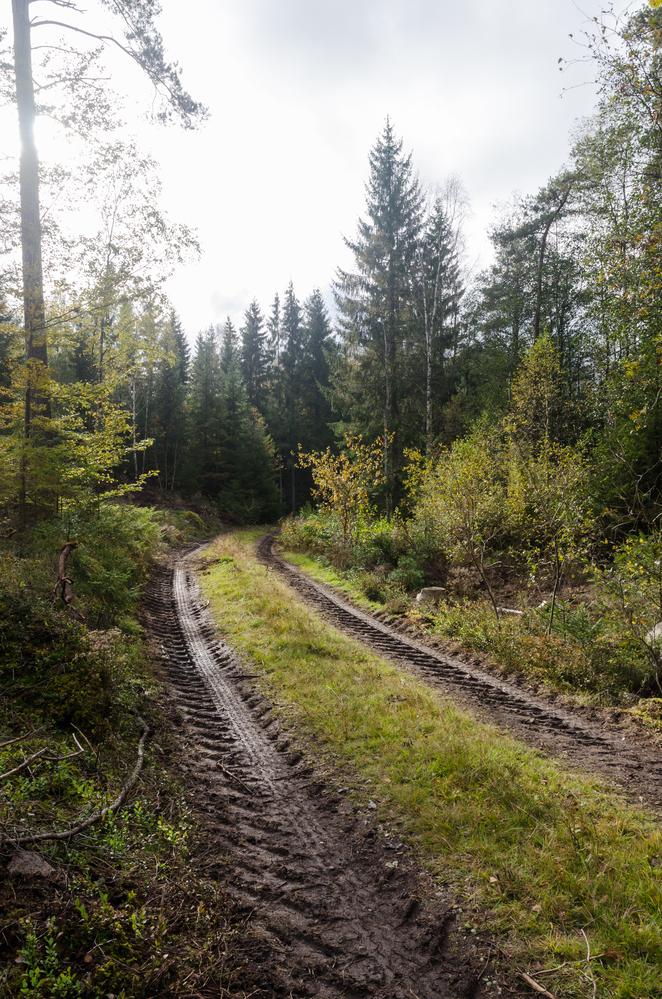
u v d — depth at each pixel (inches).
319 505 861.2
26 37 413.4
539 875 137.9
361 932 122.8
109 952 100.3
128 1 437.1
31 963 89.7
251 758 206.8
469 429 885.8
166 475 1649.9
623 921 122.0
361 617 478.9
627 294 355.3
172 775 183.2
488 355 1081.4
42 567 304.5
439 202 976.3
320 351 2177.7
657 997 104.3
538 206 941.8
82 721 181.2
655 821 167.8
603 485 479.8
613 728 252.4
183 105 484.1
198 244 462.3
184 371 2314.2
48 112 421.7
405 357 1092.5
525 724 254.4
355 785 186.2
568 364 909.8
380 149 1047.0
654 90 289.6
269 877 139.6
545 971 112.2
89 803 138.9
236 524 1633.9
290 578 662.5
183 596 519.8
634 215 430.0
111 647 235.1
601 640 338.3
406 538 670.5
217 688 280.4
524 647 354.6
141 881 122.6
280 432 2091.5
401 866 145.7
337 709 244.5
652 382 370.6
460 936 122.2
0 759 140.3
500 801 170.2
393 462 1043.9
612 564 403.2
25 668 194.9
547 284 971.3
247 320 2417.6
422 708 247.3
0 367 495.5
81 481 444.8
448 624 418.3
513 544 599.8
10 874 107.7
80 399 452.8
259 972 108.3
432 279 1051.3
